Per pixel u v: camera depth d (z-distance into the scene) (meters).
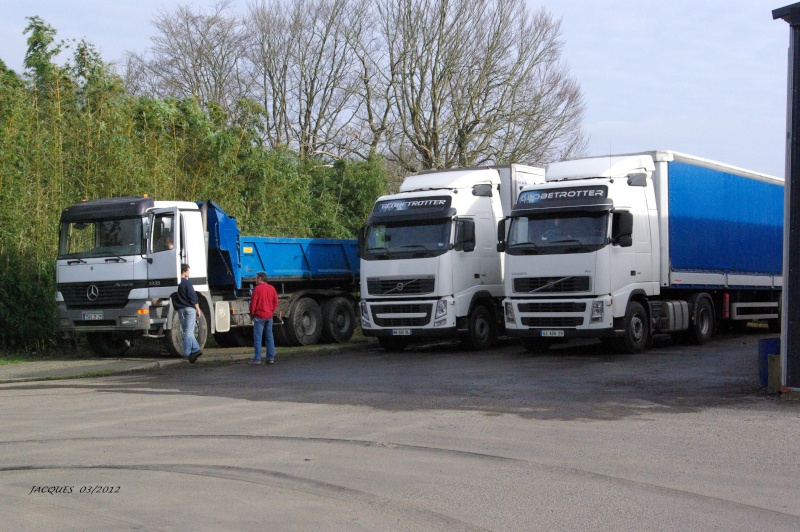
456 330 18.88
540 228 17.73
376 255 19.25
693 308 20.11
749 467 7.72
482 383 13.47
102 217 18.31
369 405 11.38
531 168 21.58
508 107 39.75
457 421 10.09
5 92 20.45
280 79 44.97
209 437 9.30
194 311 17.53
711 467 7.72
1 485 7.29
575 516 6.26
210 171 26.14
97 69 23.06
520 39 40.03
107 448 8.77
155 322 18.02
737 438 8.96
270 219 28.41
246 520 6.23
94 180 21.84
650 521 6.13
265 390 13.08
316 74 44.72
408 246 18.98
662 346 20.08
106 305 18.14
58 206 20.98
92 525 6.14
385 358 18.11
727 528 5.97
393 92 40.72
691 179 19.70
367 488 7.09
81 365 17.19
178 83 46.53
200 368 16.73
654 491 6.93
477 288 19.47
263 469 7.79
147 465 7.99
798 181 11.30
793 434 9.14
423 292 18.78
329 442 8.95
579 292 17.19
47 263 20.16
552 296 17.45
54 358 18.91
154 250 18.05
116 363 17.44
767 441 8.80
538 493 6.89
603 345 19.48
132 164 22.30
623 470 7.62
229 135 26.72
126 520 6.25
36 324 19.55
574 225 17.42
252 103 29.94
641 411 10.67
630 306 17.77
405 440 9.01
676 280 19.00
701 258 20.06
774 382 11.86
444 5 39.47
